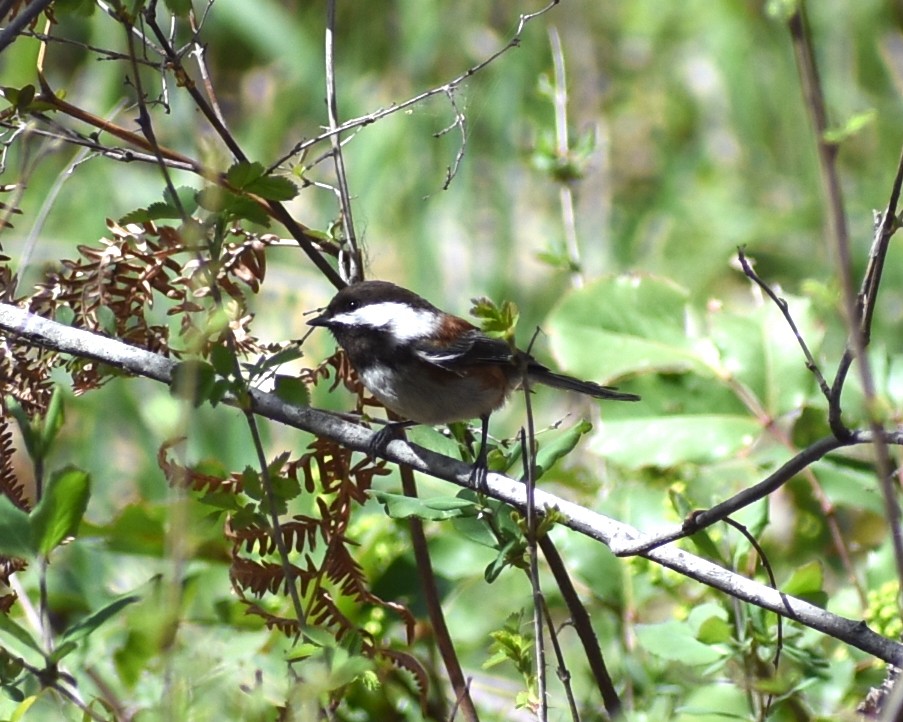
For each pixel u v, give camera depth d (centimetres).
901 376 767
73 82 1286
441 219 1341
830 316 909
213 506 574
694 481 799
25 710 502
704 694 675
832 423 481
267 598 729
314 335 1235
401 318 761
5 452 643
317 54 1430
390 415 830
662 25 1602
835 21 1542
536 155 912
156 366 593
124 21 557
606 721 649
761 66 1548
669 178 1533
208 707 486
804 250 1431
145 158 625
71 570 837
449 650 650
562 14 1571
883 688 595
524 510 572
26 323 609
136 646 523
